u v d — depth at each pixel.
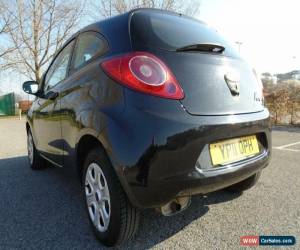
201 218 2.53
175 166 1.75
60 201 2.99
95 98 2.10
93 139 2.19
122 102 1.87
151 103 1.79
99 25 2.48
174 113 1.80
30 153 4.36
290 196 3.02
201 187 1.84
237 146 2.13
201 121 1.86
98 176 2.15
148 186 1.74
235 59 2.42
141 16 2.25
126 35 2.10
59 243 2.17
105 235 2.07
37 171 4.22
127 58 1.94
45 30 24.61
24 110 26.23
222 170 1.93
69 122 2.53
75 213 2.70
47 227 2.42
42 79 3.82
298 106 11.02
